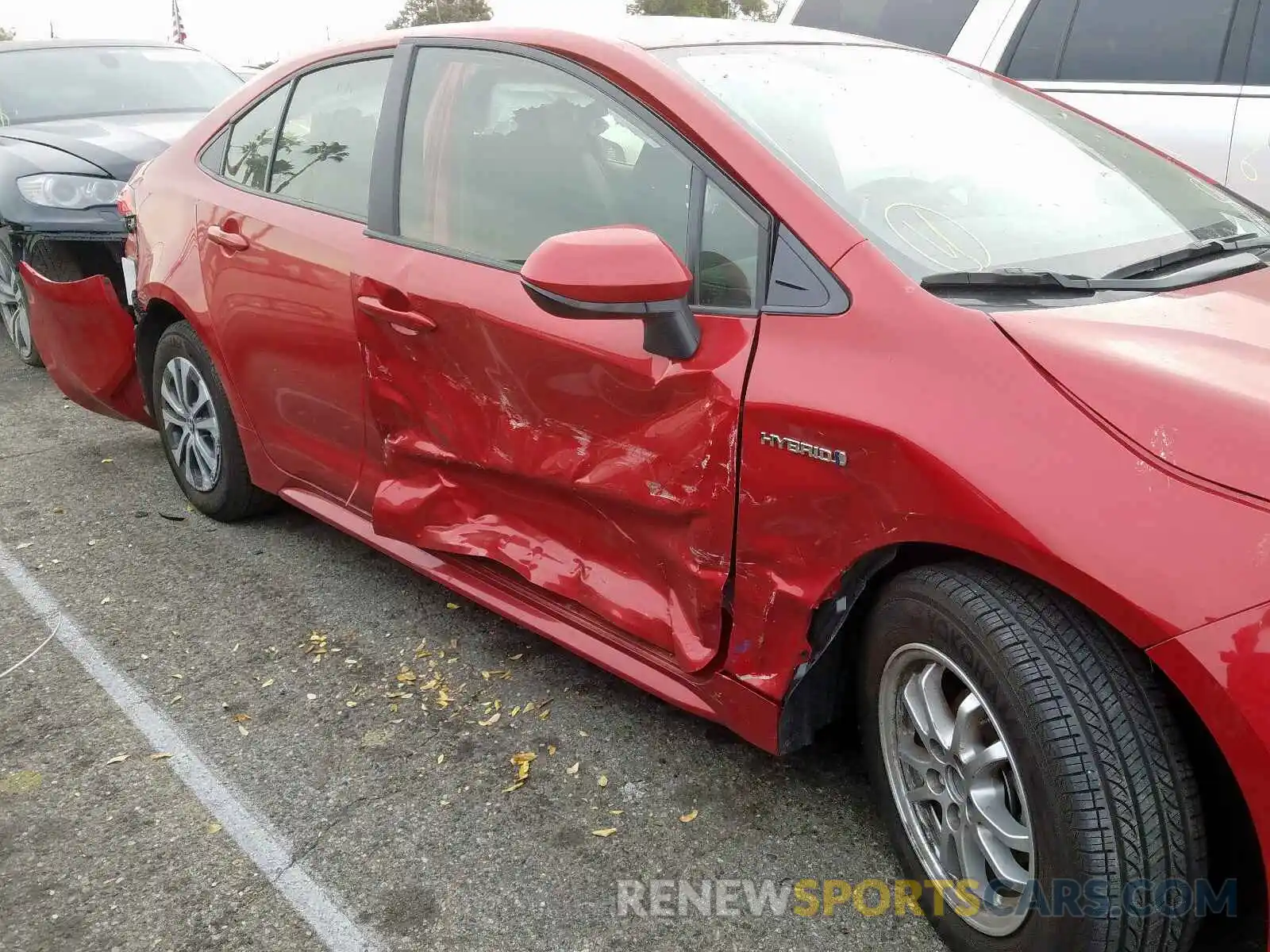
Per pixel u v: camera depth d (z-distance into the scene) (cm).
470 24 295
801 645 209
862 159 233
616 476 234
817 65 265
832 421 192
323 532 399
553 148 256
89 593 353
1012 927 182
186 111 683
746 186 218
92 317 414
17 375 614
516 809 244
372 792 251
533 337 245
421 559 307
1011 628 173
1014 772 174
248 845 234
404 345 282
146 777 258
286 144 345
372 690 293
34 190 546
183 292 370
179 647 318
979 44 502
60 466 471
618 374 228
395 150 296
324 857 230
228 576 363
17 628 331
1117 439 165
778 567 207
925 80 277
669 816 240
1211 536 153
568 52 257
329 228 311
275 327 330
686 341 215
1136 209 248
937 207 226
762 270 213
